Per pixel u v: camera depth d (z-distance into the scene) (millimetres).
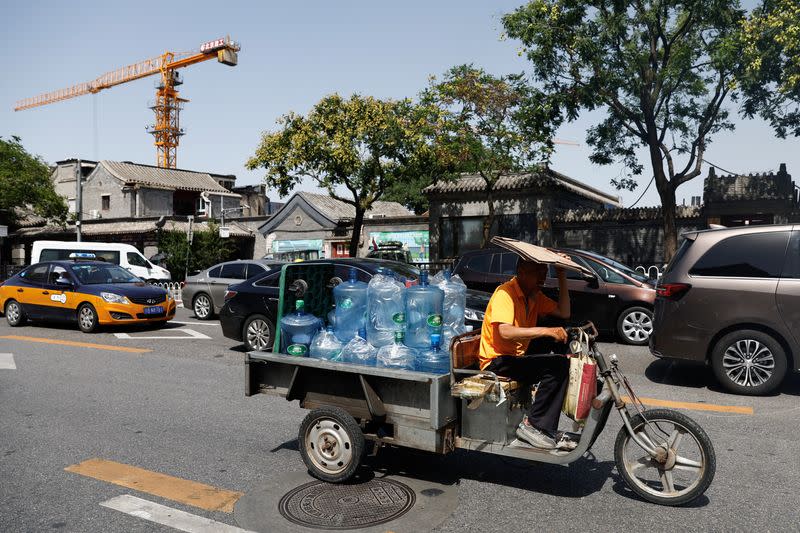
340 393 4332
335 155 19844
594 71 16953
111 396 6961
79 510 3887
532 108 18281
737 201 18172
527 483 4258
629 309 9977
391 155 20969
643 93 17000
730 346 6773
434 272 21484
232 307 9742
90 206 38875
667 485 3861
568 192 23469
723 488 4129
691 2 15211
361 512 3789
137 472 4559
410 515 3736
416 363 4102
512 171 21766
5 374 8227
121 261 20484
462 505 3887
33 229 36750
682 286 6988
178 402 6668
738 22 15133
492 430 3928
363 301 4539
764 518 3654
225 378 7910
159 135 86188
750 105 16547
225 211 37719
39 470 4625
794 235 6637
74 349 10227
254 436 5445
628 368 8273
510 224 22562
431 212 24031
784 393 6832
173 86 87188
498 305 3986
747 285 6668
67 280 12750
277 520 3684
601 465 4605
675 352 7055
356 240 21812
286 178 20906
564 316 4434
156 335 11844
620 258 20094
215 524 3646
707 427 5543
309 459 4344
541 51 16625
